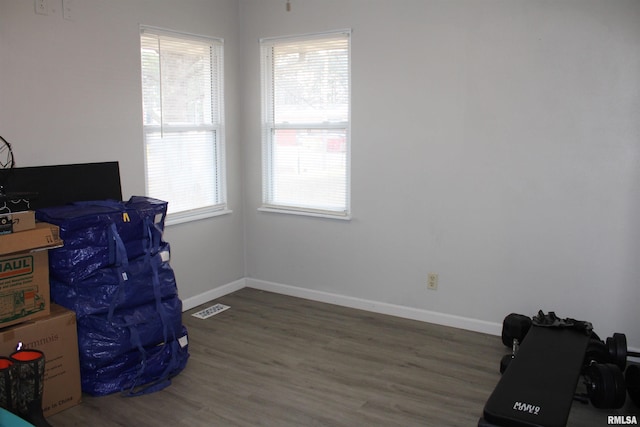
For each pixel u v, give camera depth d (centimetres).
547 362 268
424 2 362
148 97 378
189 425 260
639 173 318
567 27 324
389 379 308
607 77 318
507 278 364
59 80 317
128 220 288
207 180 434
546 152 340
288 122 435
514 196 353
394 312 408
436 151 373
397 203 394
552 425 213
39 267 261
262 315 408
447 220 377
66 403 272
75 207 295
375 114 392
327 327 385
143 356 293
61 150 321
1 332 246
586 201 333
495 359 333
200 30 405
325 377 310
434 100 369
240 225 467
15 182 295
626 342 305
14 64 294
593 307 341
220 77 430
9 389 227
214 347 350
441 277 386
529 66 337
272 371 317
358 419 267
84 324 278
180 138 407
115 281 283
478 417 268
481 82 352
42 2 304
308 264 442
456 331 378
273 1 421
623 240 327
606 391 263
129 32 354
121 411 271
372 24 383
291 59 425
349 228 418
